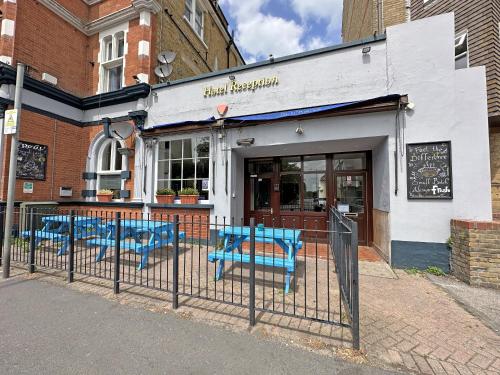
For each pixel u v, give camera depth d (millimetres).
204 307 3312
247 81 6672
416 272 4801
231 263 5156
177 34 9844
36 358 2307
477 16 7211
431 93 5020
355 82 5648
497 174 6969
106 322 2934
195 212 7031
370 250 6539
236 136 6680
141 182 7730
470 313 3199
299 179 7707
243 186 7988
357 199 7191
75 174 8570
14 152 4441
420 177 4984
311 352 2410
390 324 2926
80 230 5449
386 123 5316
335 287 3990
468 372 2182
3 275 4320
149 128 7488
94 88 9031
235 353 2395
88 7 9320
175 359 2311
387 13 9367
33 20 7582
